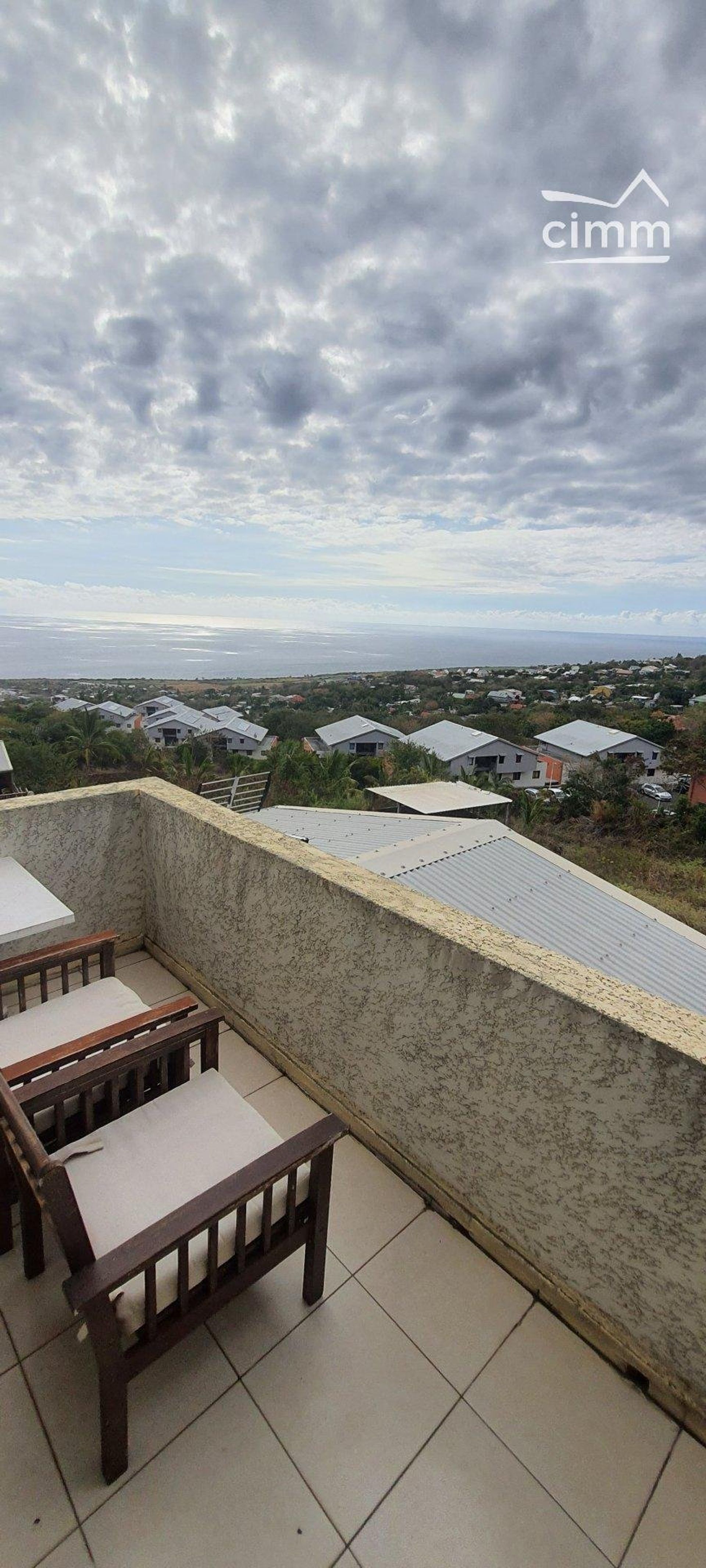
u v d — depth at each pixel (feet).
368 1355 4.04
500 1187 4.53
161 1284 3.12
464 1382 3.92
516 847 21.74
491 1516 3.32
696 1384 3.64
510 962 4.15
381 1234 4.86
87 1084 3.98
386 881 5.53
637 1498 3.42
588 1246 4.03
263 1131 4.03
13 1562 3.02
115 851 8.18
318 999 5.87
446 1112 4.80
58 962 5.31
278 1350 4.03
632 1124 3.60
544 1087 4.04
